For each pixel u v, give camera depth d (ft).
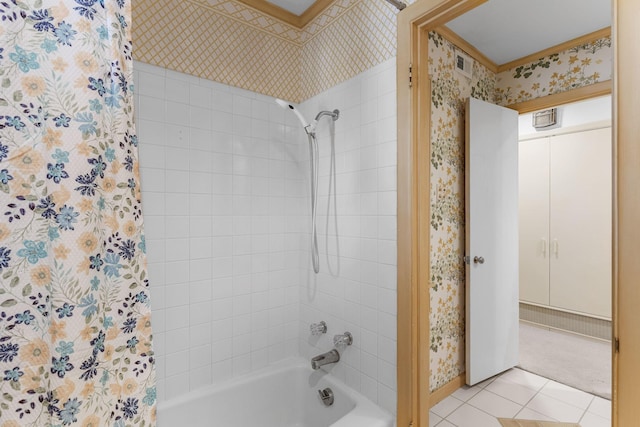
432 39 6.59
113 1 2.52
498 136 7.62
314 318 6.44
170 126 5.21
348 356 5.62
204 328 5.59
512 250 7.99
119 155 2.56
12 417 2.07
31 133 2.14
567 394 6.98
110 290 2.50
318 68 6.31
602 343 9.66
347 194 5.65
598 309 9.79
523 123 11.33
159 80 5.08
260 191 6.28
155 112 5.06
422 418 4.60
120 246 2.56
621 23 2.60
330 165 6.01
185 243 5.38
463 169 7.44
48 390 2.17
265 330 6.37
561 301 10.50
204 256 5.59
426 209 4.70
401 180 4.65
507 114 7.84
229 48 5.83
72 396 2.22
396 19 4.76
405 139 4.58
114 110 2.53
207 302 5.63
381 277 5.04
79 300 2.26
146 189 4.99
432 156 6.60
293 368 6.40
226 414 5.62
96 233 2.37
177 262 5.30
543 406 6.54
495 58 8.16
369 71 5.24
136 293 2.66
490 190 7.43
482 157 7.26
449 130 7.04
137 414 2.61
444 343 6.90
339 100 5.80
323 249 6.20
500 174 7.67
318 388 6.06
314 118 6.39
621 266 2.60
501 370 7.68
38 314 2.16
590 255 9.96
